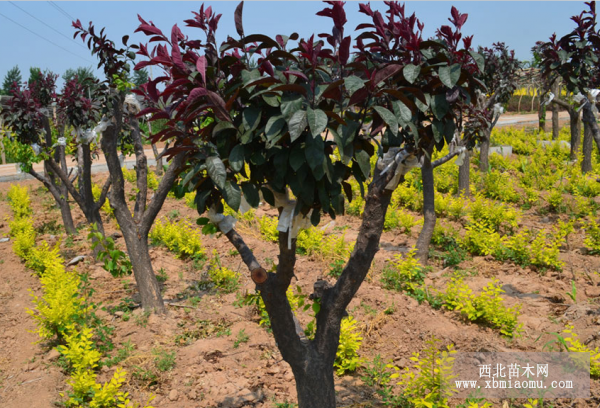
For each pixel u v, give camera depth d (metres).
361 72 2.93
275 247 9.05
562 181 13.85
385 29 2.87
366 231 3.16
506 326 5.58
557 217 11.02
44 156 8.63
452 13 2.87
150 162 18.77
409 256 7.10
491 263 8.22
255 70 2.55
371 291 6.86
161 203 6.56
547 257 7.64
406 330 5.80
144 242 6.56
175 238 9.07
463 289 6.16
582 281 7.23
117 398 4.35
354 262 3.24
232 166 2.46
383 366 5.07
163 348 5.64
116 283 7.79
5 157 20.41
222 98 2.58
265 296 3.26
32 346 5.86
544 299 6.62
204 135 2.72
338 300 3.35
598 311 5.88
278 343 3.40
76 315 5.88
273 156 2.63
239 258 8.65
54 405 4.56
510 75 12.26
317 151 2.32
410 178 13.48
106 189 8.89
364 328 5.88
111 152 6.42
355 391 4.70
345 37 2.46
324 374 3.47
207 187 2.95
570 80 6.58
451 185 13.65
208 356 5.42
